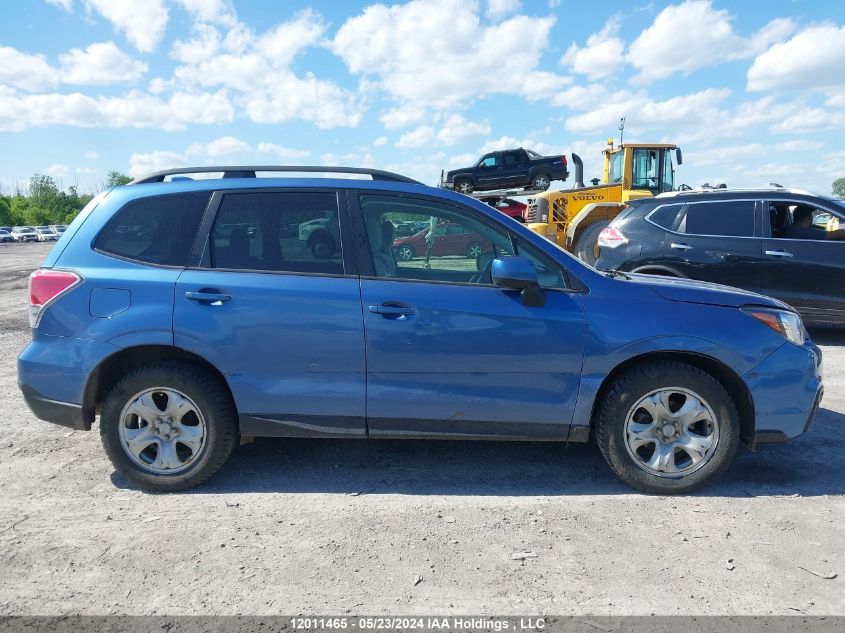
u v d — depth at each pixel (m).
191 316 3.60
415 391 3.64
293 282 3.65
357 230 3.75
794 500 3.62
